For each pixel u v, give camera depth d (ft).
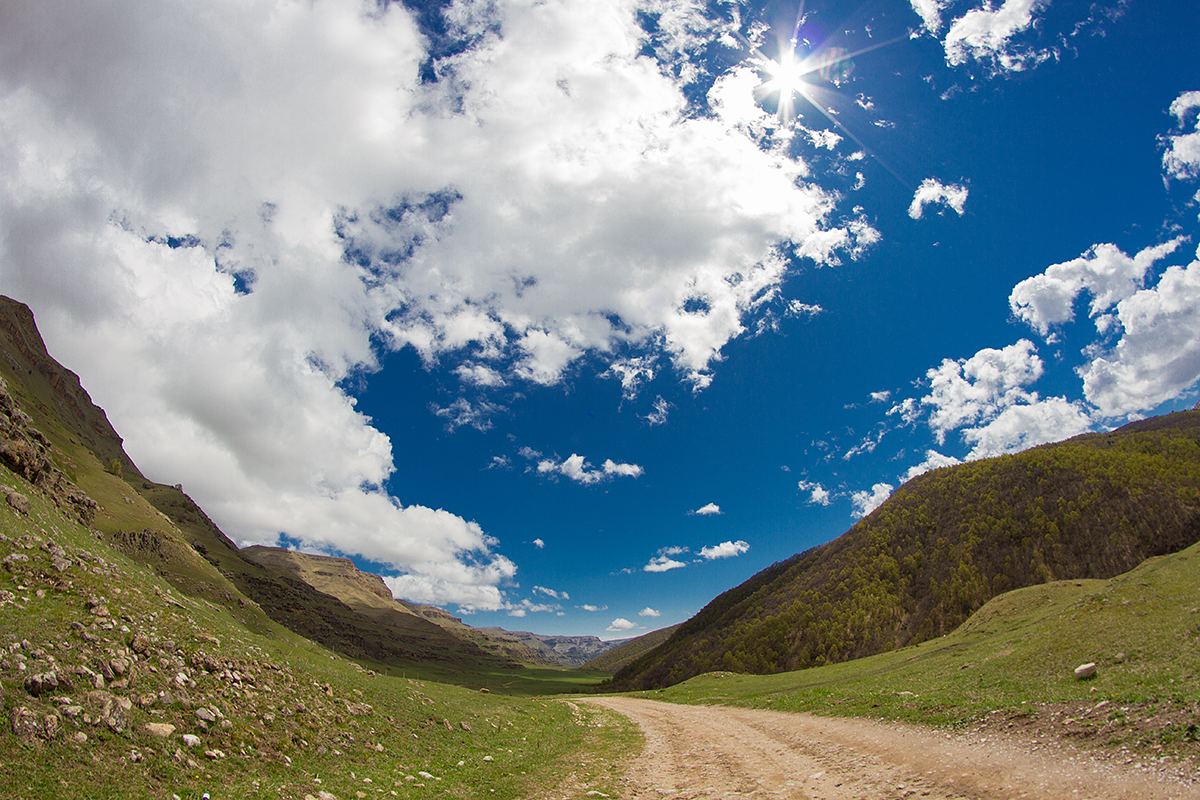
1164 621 109.19
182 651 69.00
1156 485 459.73
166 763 48.49
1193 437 521.65
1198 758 43.47
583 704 217.97
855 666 263.49
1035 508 499.51
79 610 64.08
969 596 456.86
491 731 114.01
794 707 145.28
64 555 77.20
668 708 200.23
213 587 304.30
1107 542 438.81
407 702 105.70
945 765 59.41
